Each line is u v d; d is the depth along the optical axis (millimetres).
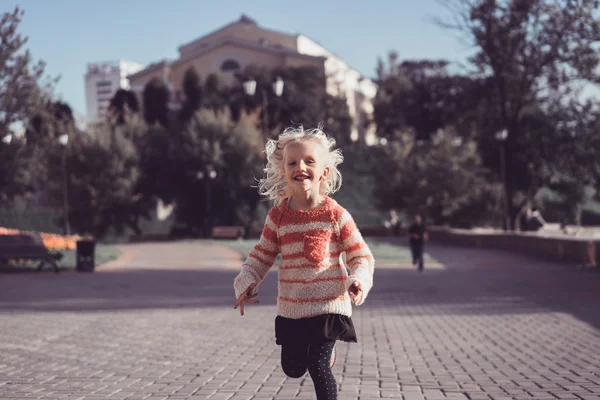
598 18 39969
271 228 4117
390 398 5836
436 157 59844
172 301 14484
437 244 45406
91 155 64375
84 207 64062
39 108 32562
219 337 9523
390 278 20656
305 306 3934
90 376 6805
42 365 7410
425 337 9500
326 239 3992
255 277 4105
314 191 4051
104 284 18641
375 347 8680
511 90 47969
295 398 5836
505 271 22812
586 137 46031
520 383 6406
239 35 108625
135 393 6016
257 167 67562
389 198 63500
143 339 9320
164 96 95312
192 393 6035
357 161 90375
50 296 15484
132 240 62406
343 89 115750
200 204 69312
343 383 6469
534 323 10648
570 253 25812
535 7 42594
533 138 47656
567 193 51500
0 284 18484
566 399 5711
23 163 38531
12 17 30422
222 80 96625
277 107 88062
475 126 52562
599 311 11898
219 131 68500
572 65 42312
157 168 69188
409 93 98938
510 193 49312
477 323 10859
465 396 5918
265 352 8305
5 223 69375
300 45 107875
